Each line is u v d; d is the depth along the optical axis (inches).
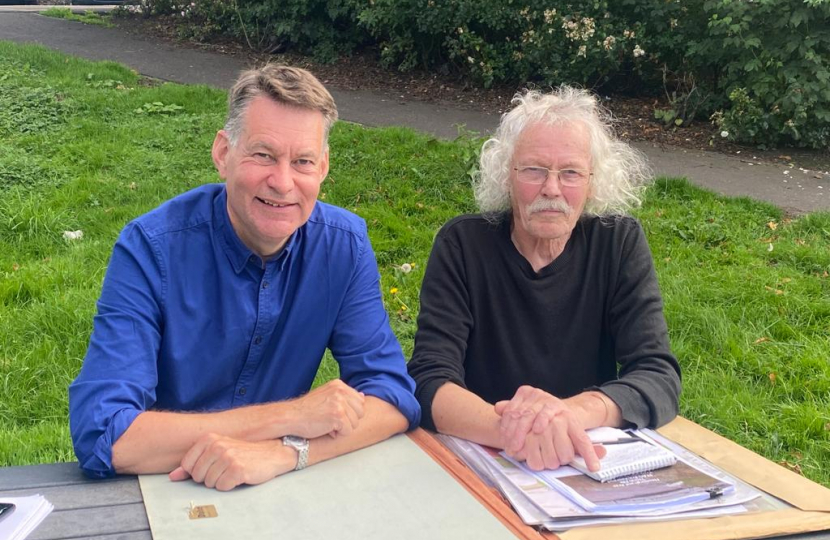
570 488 34.6
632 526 32.3
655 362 46.1
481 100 199.6
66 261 101.0
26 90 169.0
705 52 172.4
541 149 45.7
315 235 42.9
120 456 34.7
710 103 180.9
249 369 42.6
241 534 30.0
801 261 111.3
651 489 34.8
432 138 149.9
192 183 131.1
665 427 43.0
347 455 37.5
